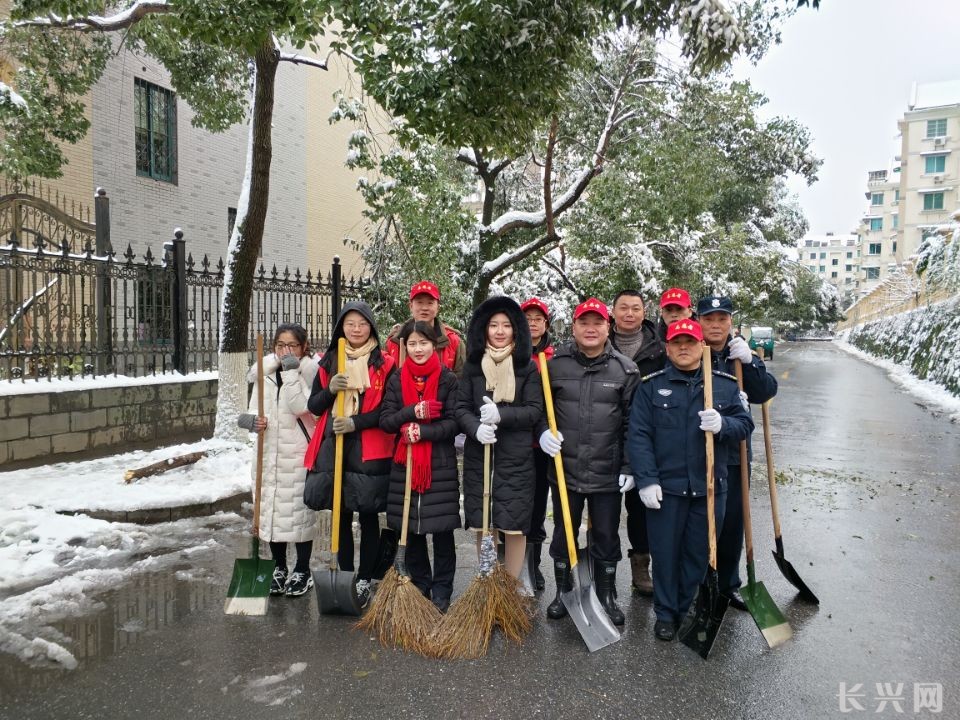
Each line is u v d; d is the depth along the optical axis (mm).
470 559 4801
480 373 3879
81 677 3096
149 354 7715
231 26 5539
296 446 4031
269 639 3490
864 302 48344
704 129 12352
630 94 10344
